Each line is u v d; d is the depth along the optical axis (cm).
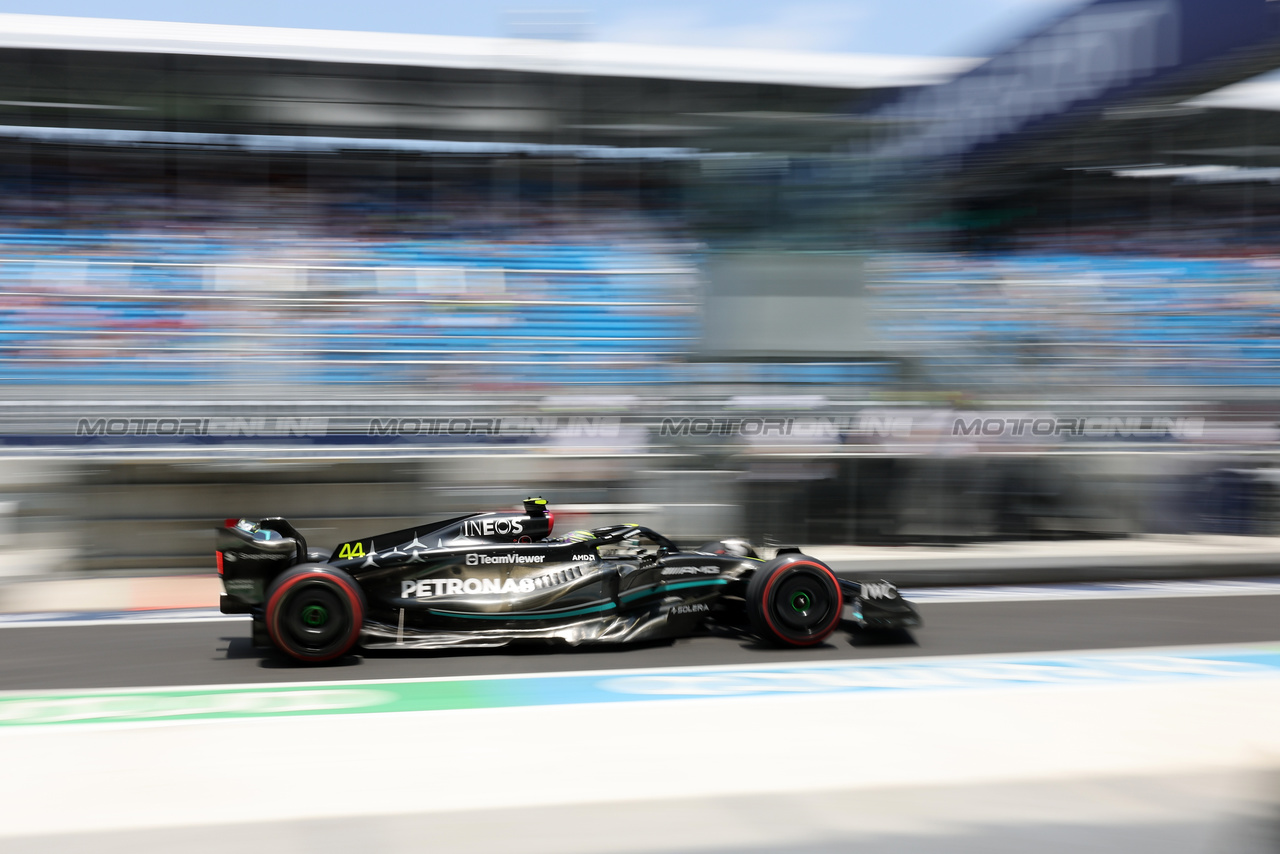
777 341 890
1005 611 606
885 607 515
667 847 282
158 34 922
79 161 1189
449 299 1073
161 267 1053
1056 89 802
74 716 396
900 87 972
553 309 1066
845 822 299
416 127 1141
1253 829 292
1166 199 1372
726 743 365
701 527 803
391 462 755
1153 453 876
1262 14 633
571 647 508
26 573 692
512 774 334
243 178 1239
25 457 699
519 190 1278
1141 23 727
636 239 1261
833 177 939
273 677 454
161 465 721
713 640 526
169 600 634
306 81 1005
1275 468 896
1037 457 856
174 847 281
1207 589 683
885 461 832
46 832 290
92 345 927
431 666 473
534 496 775
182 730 378
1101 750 359
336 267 1107
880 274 974
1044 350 1088
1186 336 1169
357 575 487
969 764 345
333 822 297
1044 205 1291
